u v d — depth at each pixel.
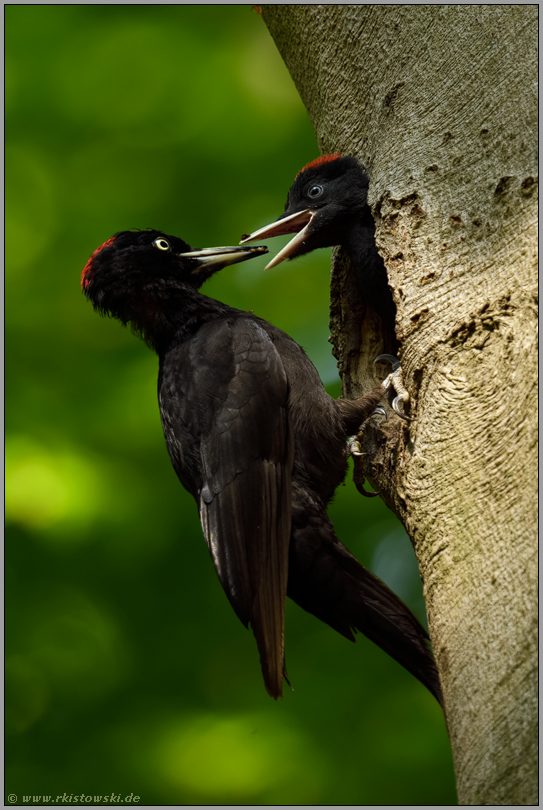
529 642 4.70
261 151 12.72
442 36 7.73
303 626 11.47
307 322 12.12
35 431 11.66
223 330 8.54
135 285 9.34
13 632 11.24
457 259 6.73
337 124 9.27
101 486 11.45
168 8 12.97
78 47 12.65
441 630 5.36
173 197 12.69
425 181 7.25
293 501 7.73
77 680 11.25
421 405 6.55
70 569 11.45
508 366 5.86
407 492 6.23
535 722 4.43
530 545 5.04
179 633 11.43
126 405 11.86
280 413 7.94
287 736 10.76
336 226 9.00
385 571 11.47
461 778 4.71
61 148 12.71
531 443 5.37
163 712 11.00
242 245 9.79
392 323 9.00
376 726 10.77
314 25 9.45
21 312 12.30
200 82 12.74
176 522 11.59
